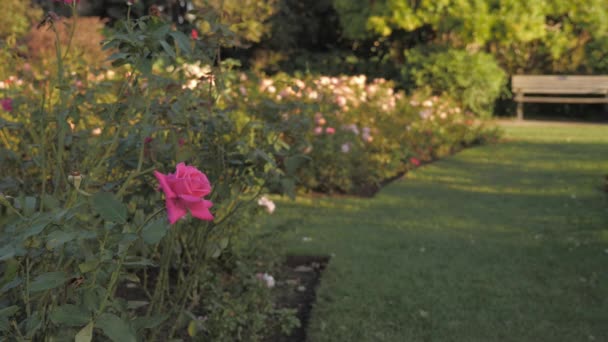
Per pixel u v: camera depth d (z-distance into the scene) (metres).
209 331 3.25
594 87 17.16
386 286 4.41
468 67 15.30
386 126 9.61
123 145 2.68
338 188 8.02
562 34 17.55
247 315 3.51
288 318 3.60
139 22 2.13
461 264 4.94
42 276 1.65
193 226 3.27
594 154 10.70
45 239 1.64
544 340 3.65
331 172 7.78
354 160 8.36
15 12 16.95
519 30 16.23
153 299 2.96
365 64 20.14
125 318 1.83
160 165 2.72
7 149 3.02
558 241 5.62
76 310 1.63
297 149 3.42
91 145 2.87
